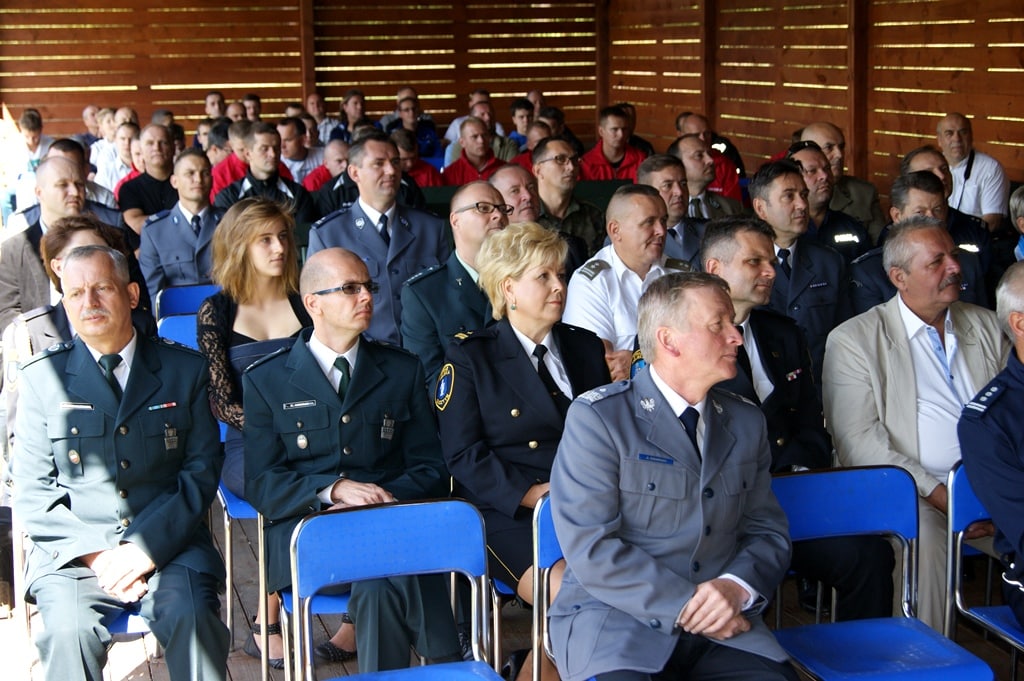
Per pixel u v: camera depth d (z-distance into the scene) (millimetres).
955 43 8852
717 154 8328
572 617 2732
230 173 8359
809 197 5504
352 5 14648
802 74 11078
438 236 5289
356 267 3322
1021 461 2982
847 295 4535
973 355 3734
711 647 2682
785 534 2824
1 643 3789
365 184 5156
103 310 3135
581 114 15461
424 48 14930
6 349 3904
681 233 5414
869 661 2729
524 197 5109
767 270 3537
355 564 2752
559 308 3305
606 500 2711
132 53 14203
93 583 3057
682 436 2752
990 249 5773
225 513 3650
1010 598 3021
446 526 2812
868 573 3229
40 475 3160
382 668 2990
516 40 15148
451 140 12617
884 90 9836
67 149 7215
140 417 3188
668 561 2727
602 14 15172
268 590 3201
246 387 3316
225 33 14375
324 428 3311
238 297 3971
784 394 3619
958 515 3059
